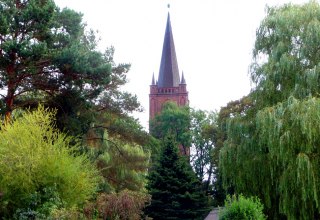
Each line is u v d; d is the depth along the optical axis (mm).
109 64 22531
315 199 16094
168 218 28031
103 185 25203
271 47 20703
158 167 29812
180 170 29531
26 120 18641
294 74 19094
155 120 65312
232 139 20250
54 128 21859
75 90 22531
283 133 17219
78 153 21188
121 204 16016
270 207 18469
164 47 90375
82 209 16453
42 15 21078
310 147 16672
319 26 18859
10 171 16516
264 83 19969
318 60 18891
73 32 24906
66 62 21109
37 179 16984
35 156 17000
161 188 29031
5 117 20984
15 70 20891
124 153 29109
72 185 17375
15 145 16938
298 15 20000
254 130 19766
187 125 61312
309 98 17109
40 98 23719
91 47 29188
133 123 29484
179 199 28719
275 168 18125
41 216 15508
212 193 44594
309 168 16297
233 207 14859
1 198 16547
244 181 19297
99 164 27469
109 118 27969
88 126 24625
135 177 30406
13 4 21812
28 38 20547
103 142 28969
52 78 22594
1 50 20781
